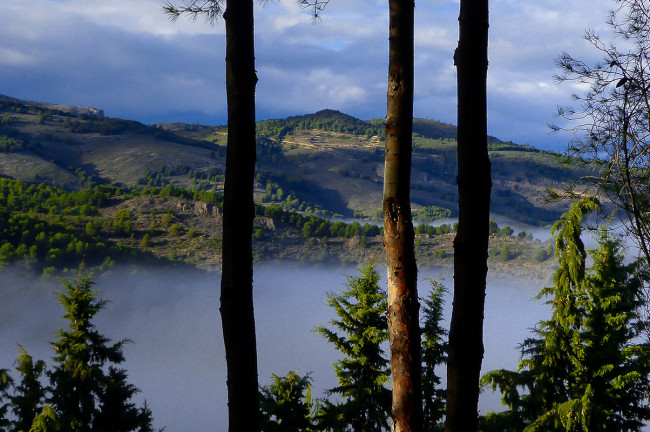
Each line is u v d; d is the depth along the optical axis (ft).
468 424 15.23
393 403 16.93
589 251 42.01
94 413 56.29
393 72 16.87
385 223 17.01
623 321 39.96
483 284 15.44
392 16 16.87
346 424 45.32
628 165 17.38
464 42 15.62
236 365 15.10
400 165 16.87
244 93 15.39
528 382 42.22
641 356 40.09
